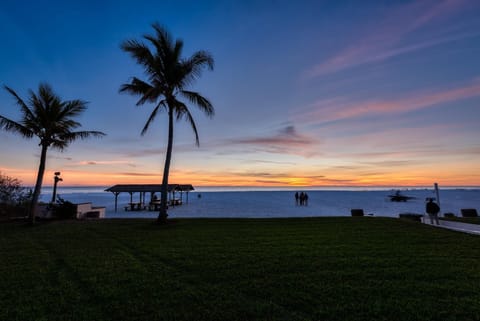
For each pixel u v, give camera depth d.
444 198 55.38
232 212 24.39
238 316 3.73
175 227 11.66
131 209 27.28
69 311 3.88
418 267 5.76
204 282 5.02
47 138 13.20
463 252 7.03
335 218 13.92
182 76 12.96
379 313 3.76
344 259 6.43
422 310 3.81
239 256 6.79
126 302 4.16
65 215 15.33
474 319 3.58
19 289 4.69
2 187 15.54
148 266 6.02
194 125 13.59
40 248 7.86
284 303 4.12
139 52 12.20
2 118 12.03
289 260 6.40
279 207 30.41
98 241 8.84
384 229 10.61
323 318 3.66
